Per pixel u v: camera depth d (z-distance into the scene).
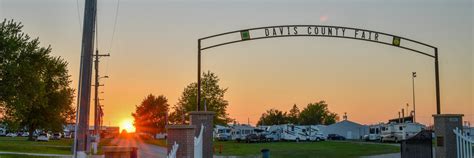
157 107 119.56
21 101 43.56
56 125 67.12
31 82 44.53
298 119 148.75
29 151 39.94
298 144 61.69
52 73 58.78
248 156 39.06
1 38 41.94
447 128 19.12
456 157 18.92
